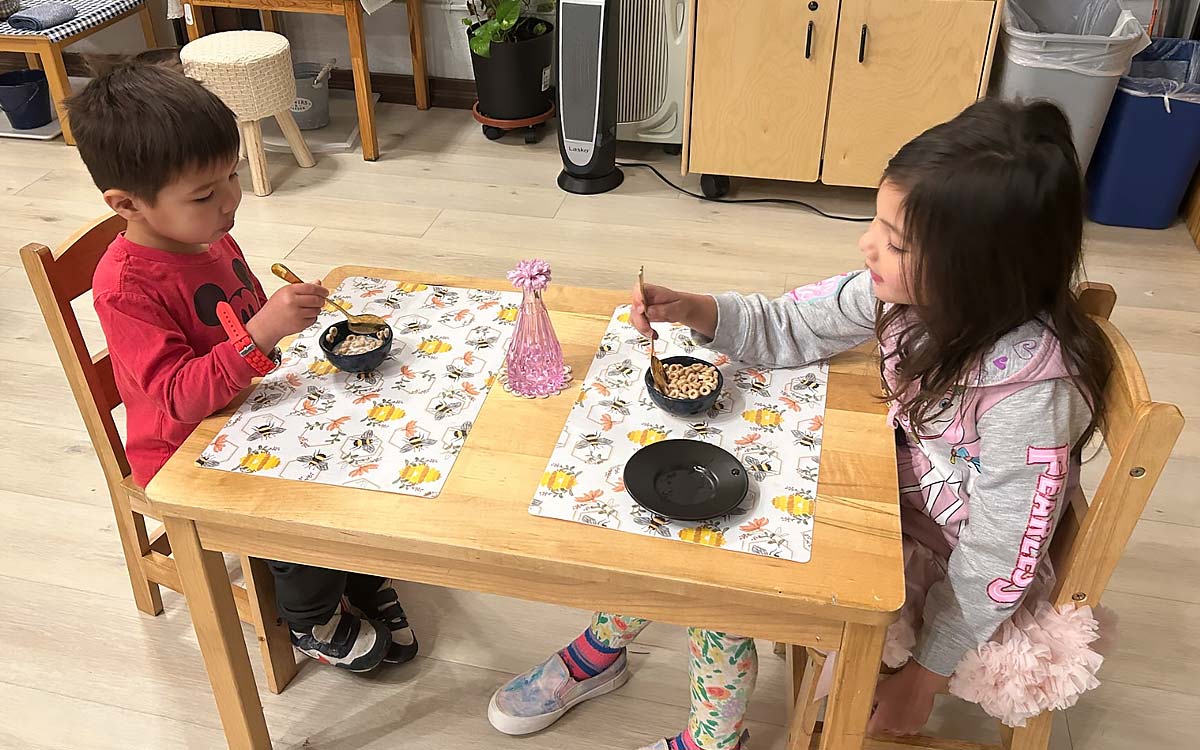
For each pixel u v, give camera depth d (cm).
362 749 160
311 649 167
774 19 290
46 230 307
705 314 133
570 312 148
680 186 335
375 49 395
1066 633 116
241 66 304
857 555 106
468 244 299
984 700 120
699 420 126
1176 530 200
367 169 346
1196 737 162
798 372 135
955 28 282
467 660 175
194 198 129
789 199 326
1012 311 107
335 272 159
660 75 336
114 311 131
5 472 213
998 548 113
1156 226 305
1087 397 112
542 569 107
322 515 112
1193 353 251
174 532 123
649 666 174
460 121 383
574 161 326
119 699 168
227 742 154
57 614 182
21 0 366
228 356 124
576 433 124
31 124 370
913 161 105
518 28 351
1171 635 179
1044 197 100
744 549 107
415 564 117
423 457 120
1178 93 280
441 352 139
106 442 158
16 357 250
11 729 162
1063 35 274
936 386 114
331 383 133
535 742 161
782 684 170
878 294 116
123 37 406
